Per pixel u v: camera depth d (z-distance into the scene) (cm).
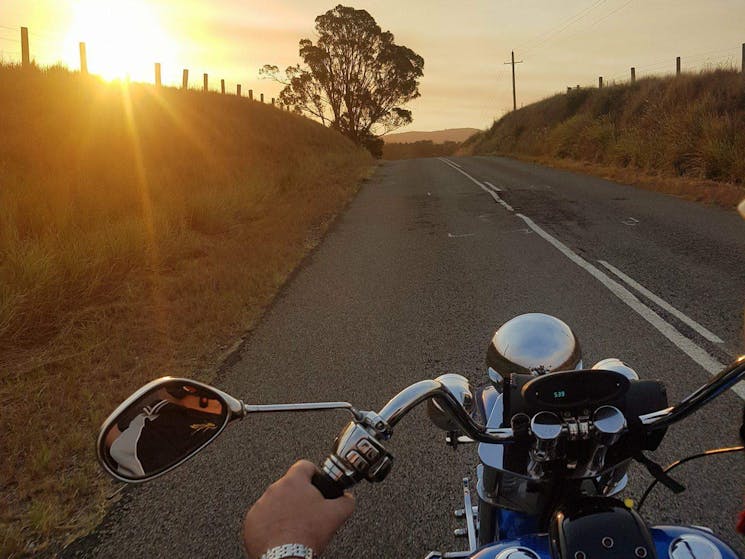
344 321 654
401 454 379
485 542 177
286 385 499
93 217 1055
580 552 107
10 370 541
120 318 666
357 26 6388
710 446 366
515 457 136
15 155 1433
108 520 331
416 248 1012
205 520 328
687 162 1830
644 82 3259
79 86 2280
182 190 1404
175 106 2880
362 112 6706
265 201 1508
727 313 612
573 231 1081
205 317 661
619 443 133
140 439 108
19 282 670
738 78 2181
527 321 169
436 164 3225
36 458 382
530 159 3106
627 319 608
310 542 91
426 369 516
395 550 298
